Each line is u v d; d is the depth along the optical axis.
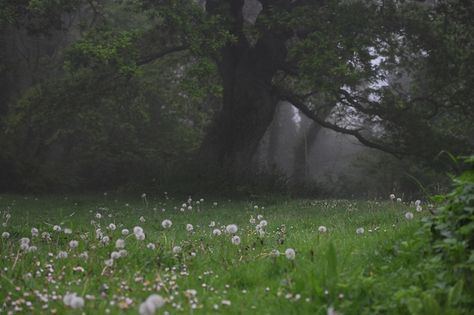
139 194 23.64
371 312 4.52
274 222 12.41
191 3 23.08
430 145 25.59
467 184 5.58
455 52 25.14
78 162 31.61
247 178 24.16
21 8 24.31
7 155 27.27
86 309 4.59
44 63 33.84
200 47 22.08
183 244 7.84
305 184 26.53
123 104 31.78
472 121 27.11
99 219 14.23
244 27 25.00
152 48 26.53
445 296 4.58
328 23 23.27
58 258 6.82
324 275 4.99
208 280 5.82
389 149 26.92
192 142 35.19
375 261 5.95
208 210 16.81
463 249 5.00
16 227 10.98
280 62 25.44
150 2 23.12
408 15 25.81
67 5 24.28
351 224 10.85
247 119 25.45
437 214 5.93
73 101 26.12
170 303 4.80
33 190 26.77
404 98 28.47
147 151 31.20
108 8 35.00
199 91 21.94
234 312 4.65
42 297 4.99
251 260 6.50
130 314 4.48
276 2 25.08
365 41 23.14
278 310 4.66
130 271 6.14
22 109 26.64
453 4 25.08
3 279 5.73
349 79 22.58
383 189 36.12
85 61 23.08
